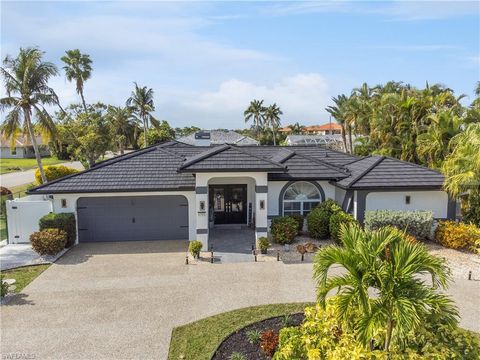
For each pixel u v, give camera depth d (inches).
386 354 265.9
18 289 527.5
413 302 254.7
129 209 765.3
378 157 842.2
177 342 388.5
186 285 540.4
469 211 753.6
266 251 677.3
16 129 1125.1
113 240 768.3
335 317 301.1
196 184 695.1
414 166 790.5
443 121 1095.6
